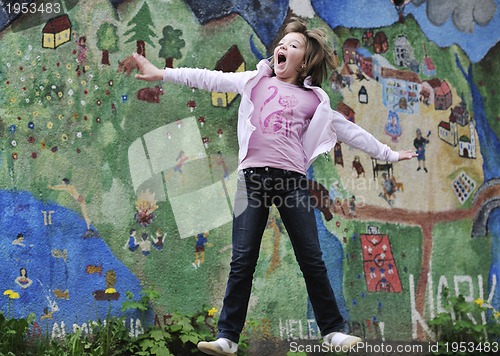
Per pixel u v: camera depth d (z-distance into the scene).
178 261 6.29
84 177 6.14
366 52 7.07
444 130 7.28
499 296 7.28
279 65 4.97
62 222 6.04
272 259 6.55
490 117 7.46
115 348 5.90
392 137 7.06
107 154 6.22
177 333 6.11
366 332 6.71
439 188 7.19
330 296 4.77
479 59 7.47
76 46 6.25
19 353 5.63
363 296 6.76
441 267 7.09
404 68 7.19
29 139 6.05
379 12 7.16
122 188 6.22
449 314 7.00
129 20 6.40
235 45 6.67
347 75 6.96
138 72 6.37
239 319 4.71
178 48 6.50
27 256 5.92
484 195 7.36
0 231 5.89
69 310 5.95
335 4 7.02
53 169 6.08
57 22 6.23
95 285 6.04
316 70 5.01
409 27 7.26
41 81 6.14
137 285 6.15
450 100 7.33
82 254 6.05
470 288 7.17
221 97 6.58
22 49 6.13
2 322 5.62
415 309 6.92
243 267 4.69
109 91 6.29
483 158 7.40
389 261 6.91
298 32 5.06
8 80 6.07
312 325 6.57
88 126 6.20
